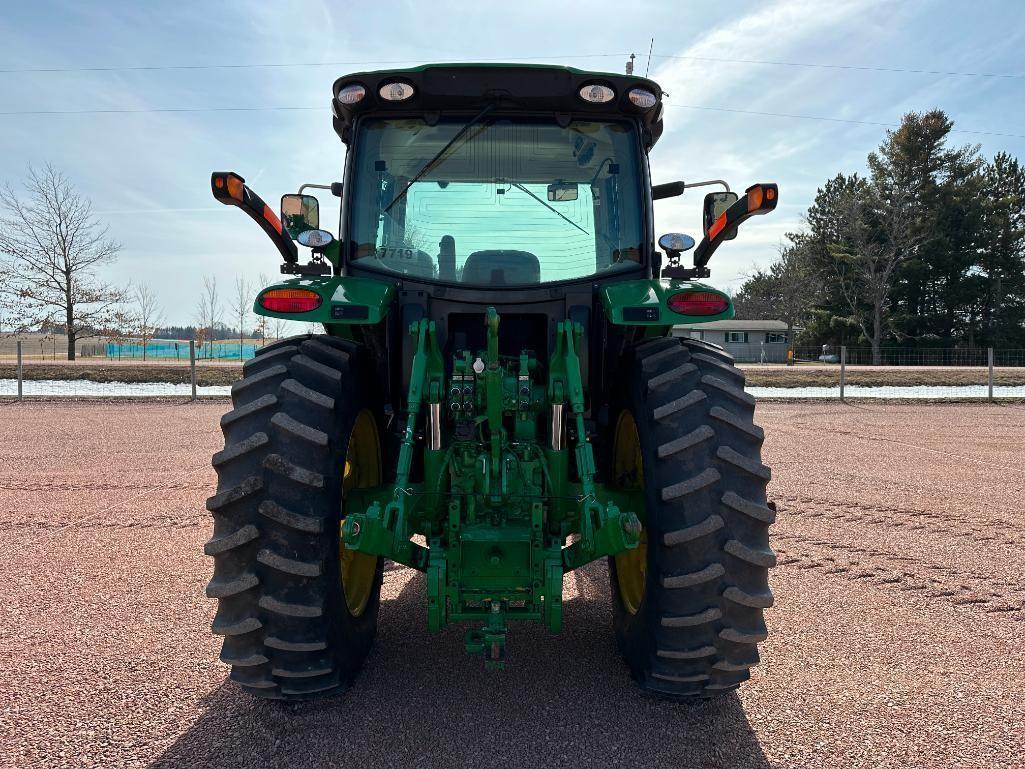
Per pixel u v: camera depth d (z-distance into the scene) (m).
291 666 2.35
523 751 2.30
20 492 6.21
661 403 2.50
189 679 2.77
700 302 2.68
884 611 3.56
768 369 23.25
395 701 2.63
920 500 6.07
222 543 2.28
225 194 2.61
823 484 6.77
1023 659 3.01
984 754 2.29
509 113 3.18
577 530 2.83
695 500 2.34
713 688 2.44
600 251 3.18
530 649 3.14
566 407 2.80
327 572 2.37
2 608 3.51
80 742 2.33
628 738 2.38
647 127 3.33
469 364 2.73
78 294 36.03
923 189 47.53
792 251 61.59
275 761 2.23
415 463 3.02
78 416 12.09
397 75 3.03
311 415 2.38
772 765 2.23
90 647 3.06
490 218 3.17
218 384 17.95
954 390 18.30
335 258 3.27
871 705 2.61
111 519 5.28
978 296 46.47
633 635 2.69
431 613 2.47
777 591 3.86
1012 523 5.29
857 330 49.31
